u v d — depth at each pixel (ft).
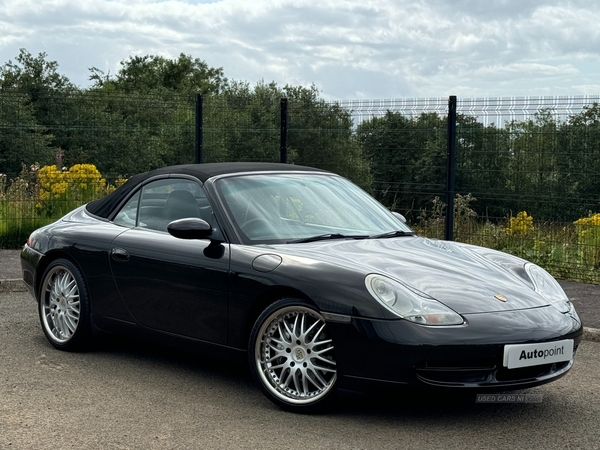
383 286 14.52
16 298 27.32
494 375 14.24
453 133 34.50
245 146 53.83
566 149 32.78
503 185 34.47
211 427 14.37
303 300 15.10
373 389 14.30
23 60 98.73
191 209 17.94
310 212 17.98
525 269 16.97
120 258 18.53
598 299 27.58
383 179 37.73
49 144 51.70
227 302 16.24
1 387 16.88
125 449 13.17
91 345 20.13
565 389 17.52
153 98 53.11
